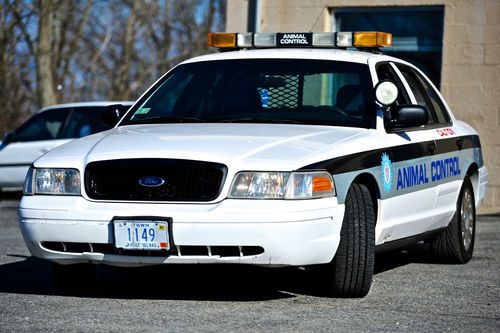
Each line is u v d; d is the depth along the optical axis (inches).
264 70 420.2
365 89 408.5
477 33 747.4
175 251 341.4
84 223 347.9
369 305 361.1
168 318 332.8
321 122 396.2
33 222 355.9
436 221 446.0
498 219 697.0
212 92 417.7
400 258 494.3
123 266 352.5
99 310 346.3
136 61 1726.1
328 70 415.8
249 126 387.5
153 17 1736.0
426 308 359.3
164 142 361.1
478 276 438.6
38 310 346.3
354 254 363.3
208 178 342.3
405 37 783.1
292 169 342.3
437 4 756.0
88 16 1625.2
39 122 871.1
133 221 341.7
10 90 1486.2
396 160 397.7
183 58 1720.0
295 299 370.0
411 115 403.9
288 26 797.2
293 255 340.2
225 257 341.4
